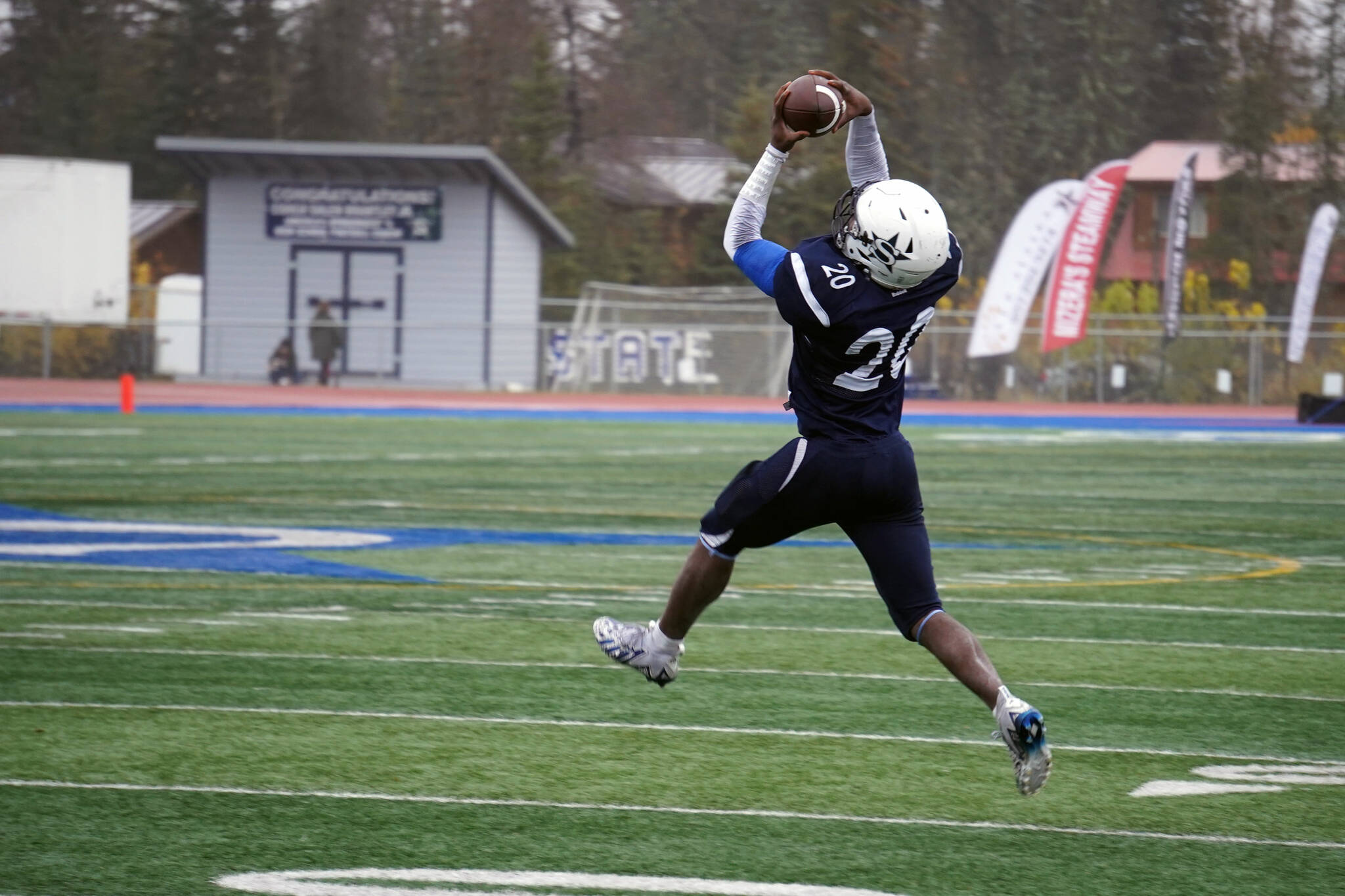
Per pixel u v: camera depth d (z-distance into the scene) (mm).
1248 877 14391
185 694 21344
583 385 114938
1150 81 187125
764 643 25594
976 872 14438
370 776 17406
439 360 115500
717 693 21812
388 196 117375
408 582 31438
